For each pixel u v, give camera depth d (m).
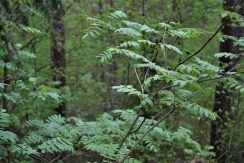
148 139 4.41
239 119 7.30
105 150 3.69
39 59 10.36
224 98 6.82
